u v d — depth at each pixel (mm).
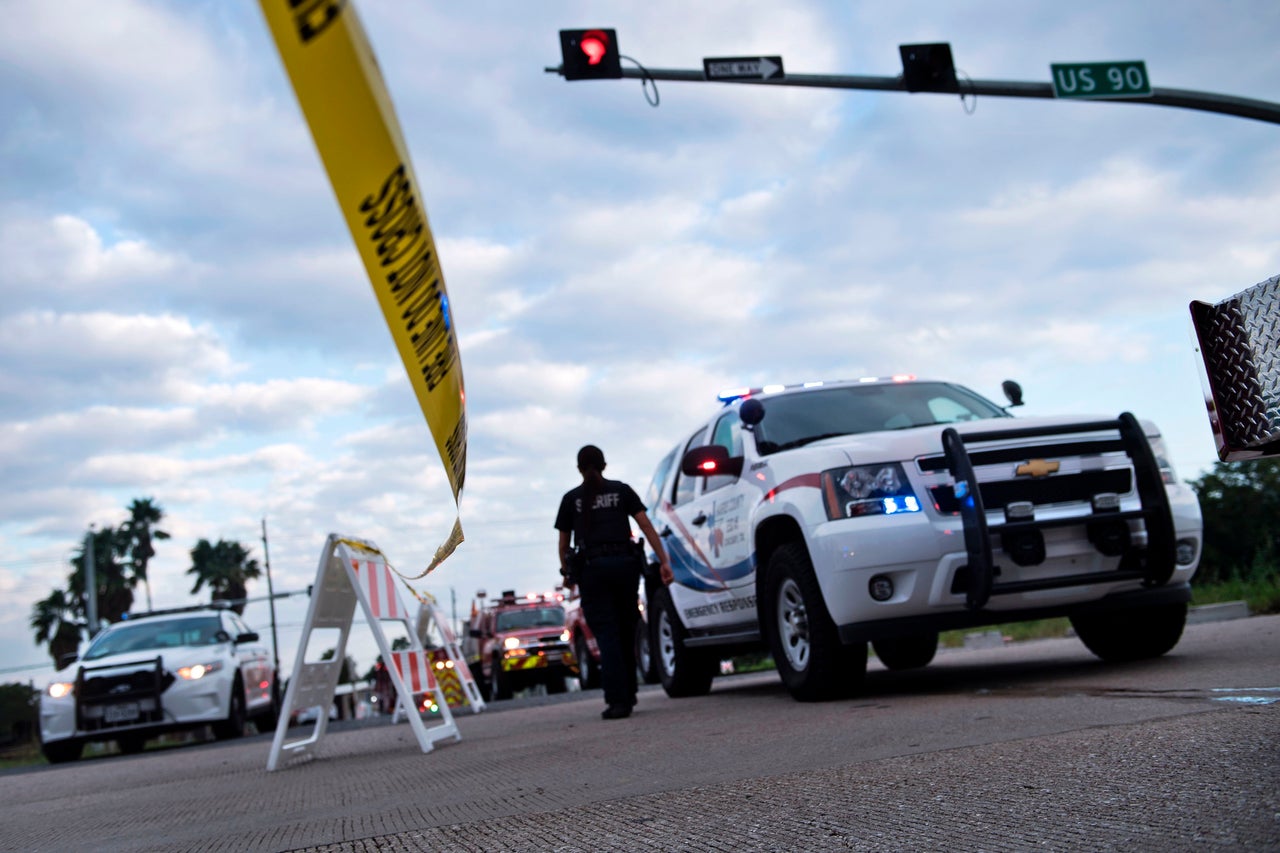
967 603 5977
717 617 8328
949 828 2666
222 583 81812
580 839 3045
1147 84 14531
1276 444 3186
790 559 6648
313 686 7211
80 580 75688
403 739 8680
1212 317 3213
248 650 15859
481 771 5172
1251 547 25375
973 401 7984
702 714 7055
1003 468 6137
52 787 8094
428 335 1884
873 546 6070
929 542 6062
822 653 6449
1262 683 4824
